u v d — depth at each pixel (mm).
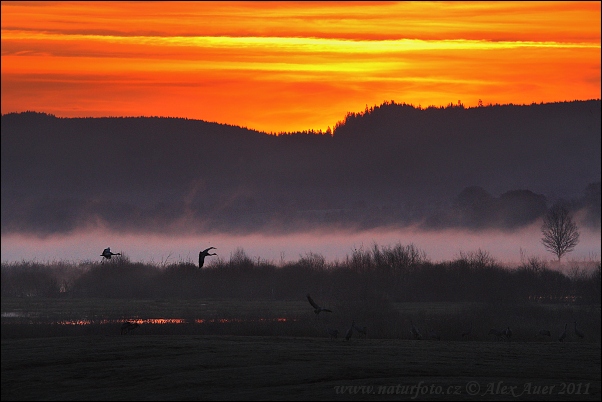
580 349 193875
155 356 172250
